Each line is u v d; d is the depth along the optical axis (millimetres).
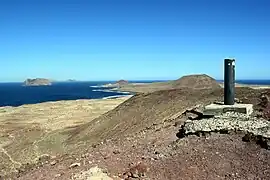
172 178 13641
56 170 16766
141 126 33094
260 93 29672
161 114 34094
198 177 13602
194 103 33531
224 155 15109
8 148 38562
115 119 38656
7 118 64688
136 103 40906
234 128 17062
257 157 14641
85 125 42562
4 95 184500
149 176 13945
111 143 21000
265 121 17922
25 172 19500
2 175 22219
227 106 20578
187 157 15312
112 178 14016
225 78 21312
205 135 17203
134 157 16438
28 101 138750
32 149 36438
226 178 13430
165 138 18984
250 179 13227
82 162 17031
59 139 39469
